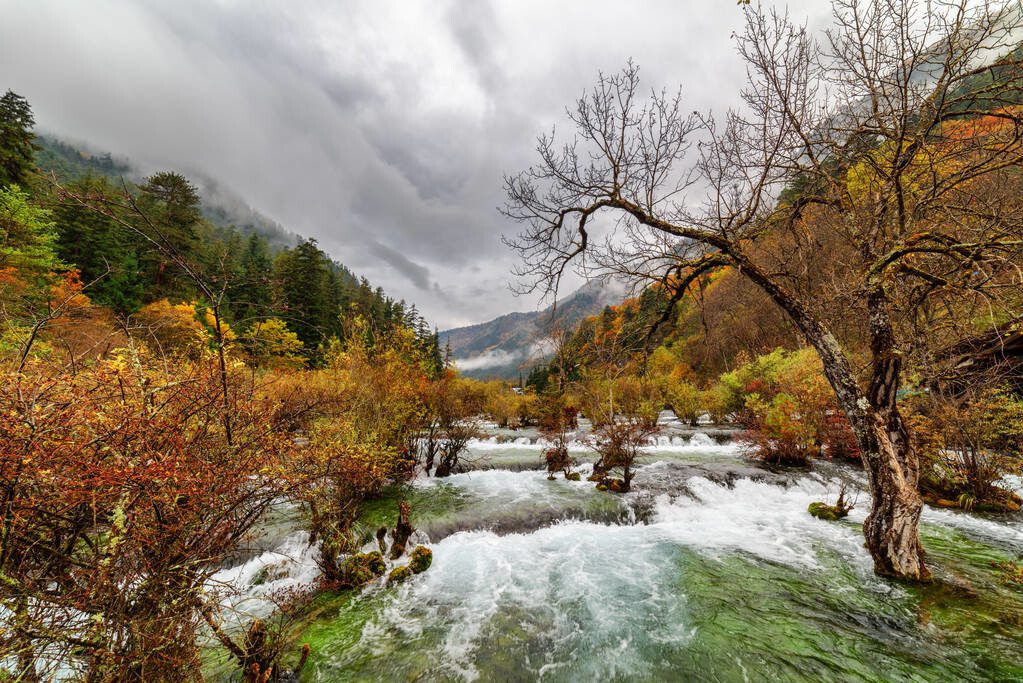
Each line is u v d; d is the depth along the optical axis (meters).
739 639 4.38
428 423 10.96
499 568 6.17
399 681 3.83
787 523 7.68
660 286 6.27
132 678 2.17
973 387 7.91
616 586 5.60
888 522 5.23
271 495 2.95
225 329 2.78
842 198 5.33
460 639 4.48
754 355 23.58
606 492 9.36
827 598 5.05
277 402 3.32
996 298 3.87
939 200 4.88
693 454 13.14
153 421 2.31
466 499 8.80
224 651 3.90
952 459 8.32
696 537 7.22
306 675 3.86
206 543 2.50
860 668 3.87
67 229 22.27
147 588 2.25
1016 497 7.75
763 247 6.19
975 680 3.63
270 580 5.51
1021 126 3.88
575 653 4.25
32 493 1.94
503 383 31.16
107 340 2.51
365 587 5.47
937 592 4.95
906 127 4.44
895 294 5.55
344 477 4.89
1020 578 4.88
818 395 11.19
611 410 13.84
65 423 2.03
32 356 2.25
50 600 1.92
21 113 21.84
